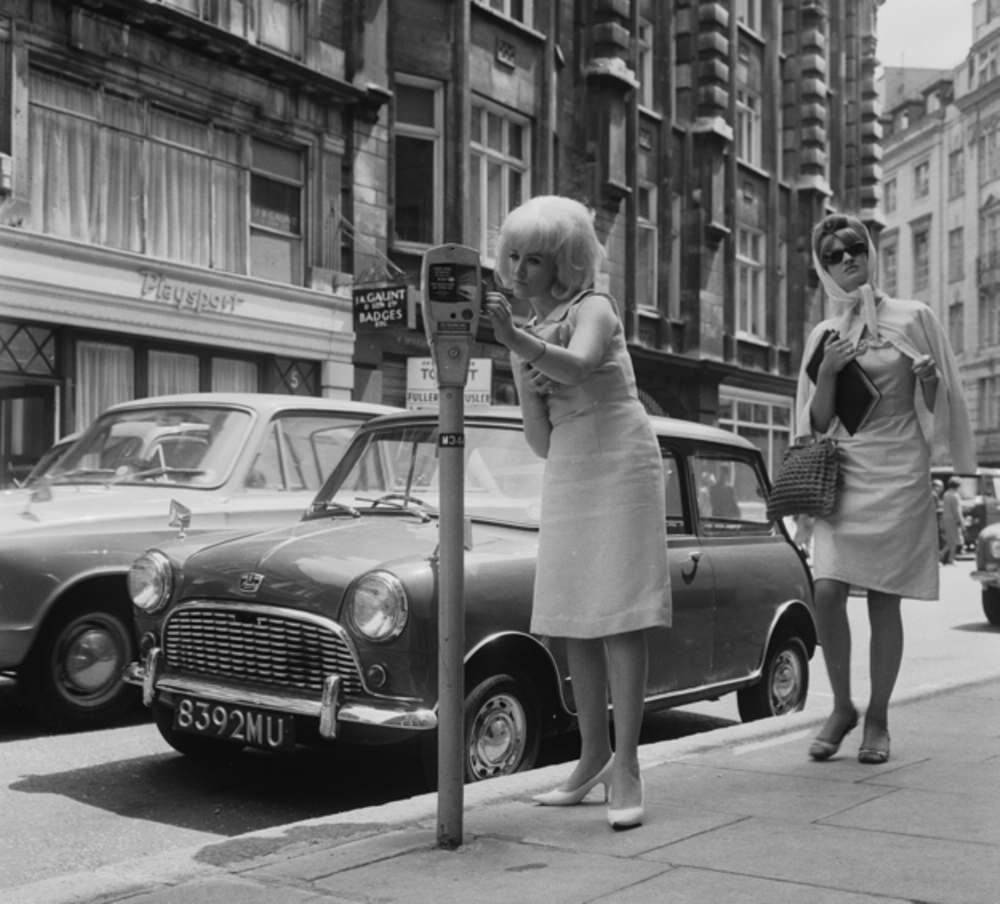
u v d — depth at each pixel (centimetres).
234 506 758
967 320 6594
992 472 3120
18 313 1420
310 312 1802
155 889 355
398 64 1992
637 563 408
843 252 521
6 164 1407
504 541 562
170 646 550
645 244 2712
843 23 3606
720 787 467
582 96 2467
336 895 343
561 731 557
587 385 411
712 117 2858
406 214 2020
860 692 850
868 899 330
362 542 535
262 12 1769
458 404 386
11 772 594
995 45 6378
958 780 477
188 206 1656
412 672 486
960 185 6694
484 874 358
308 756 630
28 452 1457
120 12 1529
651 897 333
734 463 710
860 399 509
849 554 506
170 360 1634
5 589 662
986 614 1430
